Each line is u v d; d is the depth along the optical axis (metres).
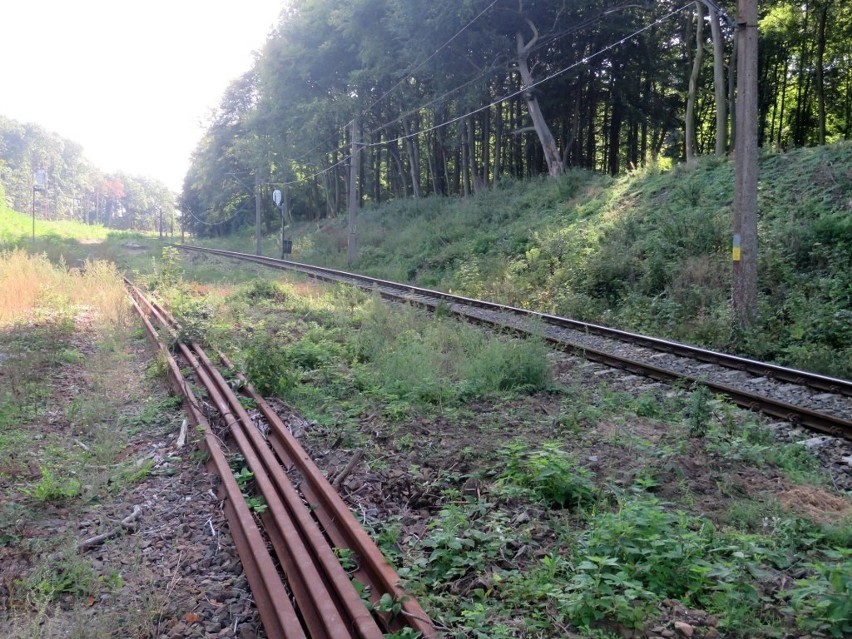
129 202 184.38
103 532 4.99
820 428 7.71
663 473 6.14
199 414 7.31
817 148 19.64
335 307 16.45
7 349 11.08
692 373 10.59
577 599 3.79
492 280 21.94
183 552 4.67
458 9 30.83
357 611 3.54
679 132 40.62
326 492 5.06
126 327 13.70
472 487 5.73
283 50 48.69
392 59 38.84
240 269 29.77
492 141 48.50
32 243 38.50
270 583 3.82
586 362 11.23
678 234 18.11
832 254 14.79
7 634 3.65
